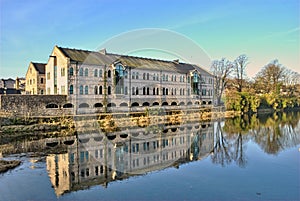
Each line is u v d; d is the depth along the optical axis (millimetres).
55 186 10727
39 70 41281
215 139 19391
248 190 9969
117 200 8938
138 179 10500
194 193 9492
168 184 10172
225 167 12586
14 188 10711
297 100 55438
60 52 32469
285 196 9508
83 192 9719
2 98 25547
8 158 16078
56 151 17812
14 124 24922
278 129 27203
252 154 15766
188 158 13414
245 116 40406
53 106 28656
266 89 55812
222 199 9180
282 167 13047
